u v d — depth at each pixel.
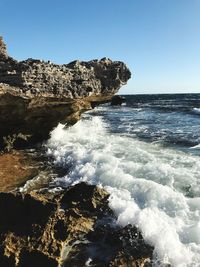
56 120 21.64
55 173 16.91
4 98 16.59
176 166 17.33
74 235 10.72
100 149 21.02
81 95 19.69
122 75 23.11
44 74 17.41
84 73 20.06
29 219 10.89
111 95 24.25
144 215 11.24
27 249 9.99
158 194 12.81
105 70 21.97
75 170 16.67
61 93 18.31
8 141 20.62
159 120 43.22
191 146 23.80
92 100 23.67
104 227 11.22
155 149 22.27
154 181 14.84
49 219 10.70
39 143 22.30
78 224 11.04
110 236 10.80
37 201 11.27
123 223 11.20
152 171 15.84
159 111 60.06
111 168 15.73
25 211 11.20
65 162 18.53
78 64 20.11
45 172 17.06
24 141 21.45
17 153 20.39
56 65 18.38
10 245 10.13
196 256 9.81
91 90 20.48
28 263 9.78
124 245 10.36
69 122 24.95
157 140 26.30
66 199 12.60
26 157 19.64
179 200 12.45
